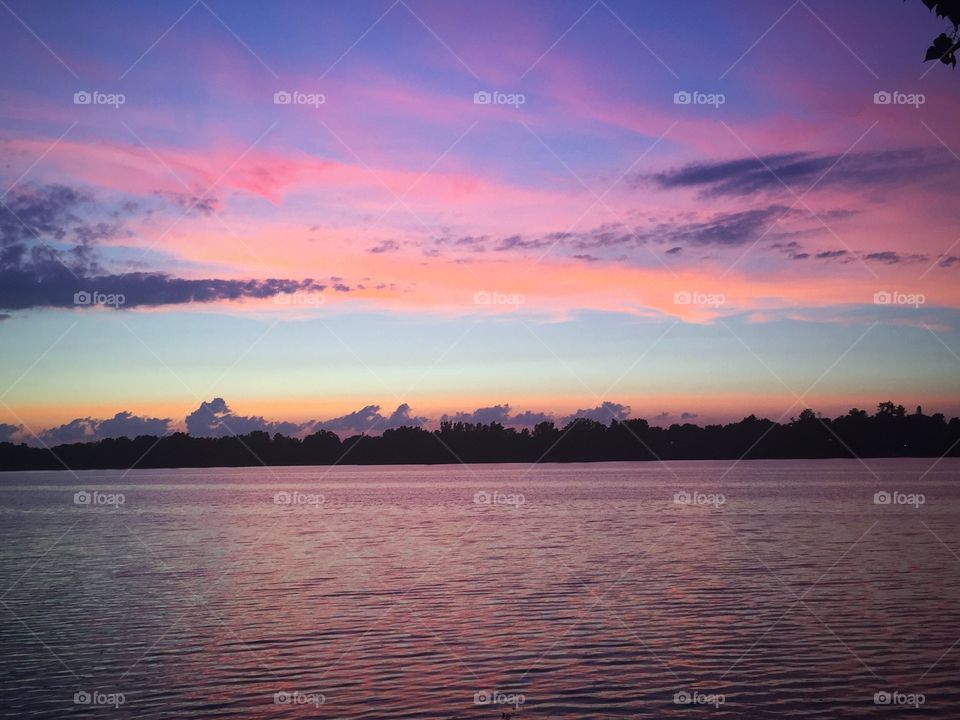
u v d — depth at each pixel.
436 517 85.62
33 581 41.59
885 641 26.38
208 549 56.31
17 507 116.38
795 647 25.67
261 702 20.81
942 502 101.81
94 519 89.38
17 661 24.86
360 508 104.12
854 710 19.95
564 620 29.89
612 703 20.59
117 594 36.97
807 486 154.00
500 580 39.84
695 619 29.89
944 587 36.75
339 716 19.75
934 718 19.44
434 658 24.77
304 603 33.94
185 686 22.20
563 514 87.94
